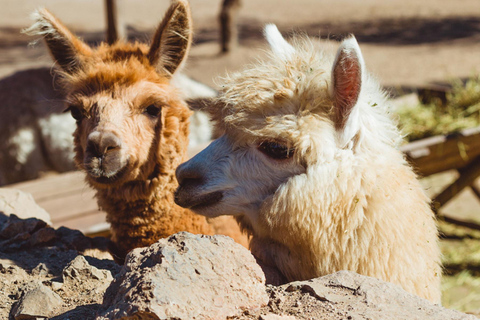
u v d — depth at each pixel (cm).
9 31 2400
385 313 211
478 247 856
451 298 711
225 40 1922
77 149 433
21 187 768
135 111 403
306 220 283
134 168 400
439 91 1009
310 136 284
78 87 414
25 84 957
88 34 2198
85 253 391
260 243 312
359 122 294
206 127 935
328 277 242
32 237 371
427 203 338
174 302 190
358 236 288
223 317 198
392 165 305
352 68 275
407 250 293
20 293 268
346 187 284
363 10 2636
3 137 941
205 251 214
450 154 802
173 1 432
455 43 1978
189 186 309
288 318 204
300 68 298
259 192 300
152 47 437
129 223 418
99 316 192
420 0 2827
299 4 2878
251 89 294
